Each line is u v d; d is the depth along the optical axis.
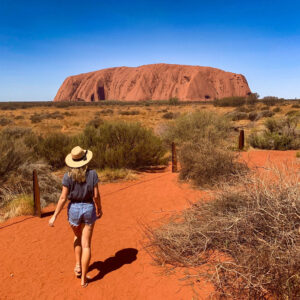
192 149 8.01
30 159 8.00
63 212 6.15
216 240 3.99
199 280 3.36
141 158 9.95
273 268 2.85
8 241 4.80
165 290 3.27
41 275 3.77
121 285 3.46
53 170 10.27
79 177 3.31
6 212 6.08
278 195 3.70
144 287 3.38
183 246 3.98
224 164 7.19
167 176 8.70
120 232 4.98
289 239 3.15
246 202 4.04
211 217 4.23
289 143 12.59
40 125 30.52
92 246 4.52
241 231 3.75
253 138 13.42
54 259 4.18
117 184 8.24
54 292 3.41
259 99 76.62
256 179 4.41
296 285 2.67
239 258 3.37
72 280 3.63
